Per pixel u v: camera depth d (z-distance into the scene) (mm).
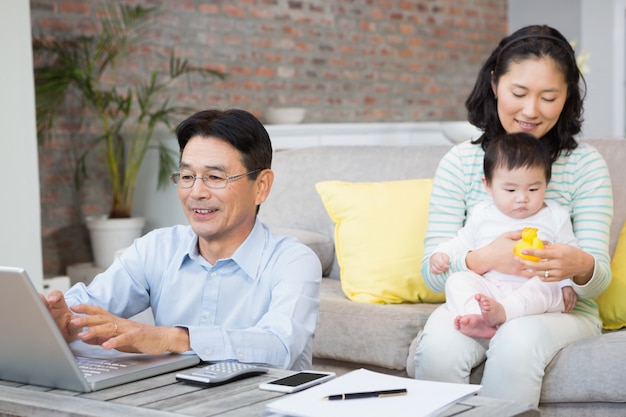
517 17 8812
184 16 6512
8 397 1630
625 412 2275
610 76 8227
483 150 2758
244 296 2064
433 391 1522
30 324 1626
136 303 2176
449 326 2477
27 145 4797
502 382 2332
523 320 2373
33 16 5727
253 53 6965
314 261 2076
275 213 3688
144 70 6281
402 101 8070
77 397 1607
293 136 6180
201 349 1822
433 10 8258
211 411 1479
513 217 2604
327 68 7484
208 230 1982
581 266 2434
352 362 2861
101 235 5746
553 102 2615
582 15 8180
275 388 1601
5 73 4691
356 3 7664
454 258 2646
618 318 2703
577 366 2301
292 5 7207
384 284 3035
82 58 5926
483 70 2748
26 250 4809
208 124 1950
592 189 2641
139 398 1578
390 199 3189
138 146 5938
